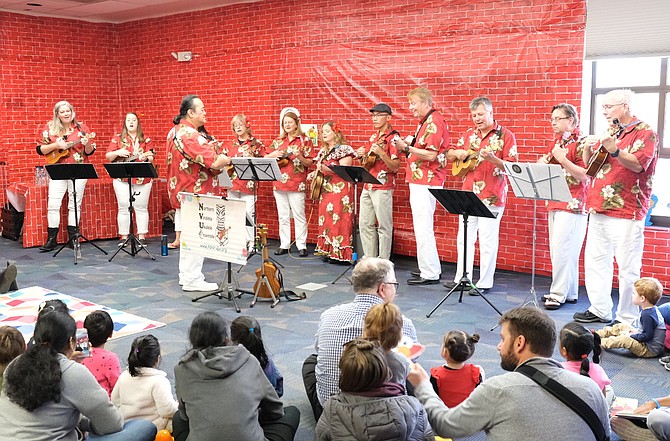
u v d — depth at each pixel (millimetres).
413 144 6691
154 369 3346
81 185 8766
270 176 6863
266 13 8742
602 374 3359
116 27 10633
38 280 6996
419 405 2473
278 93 8781
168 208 10508
